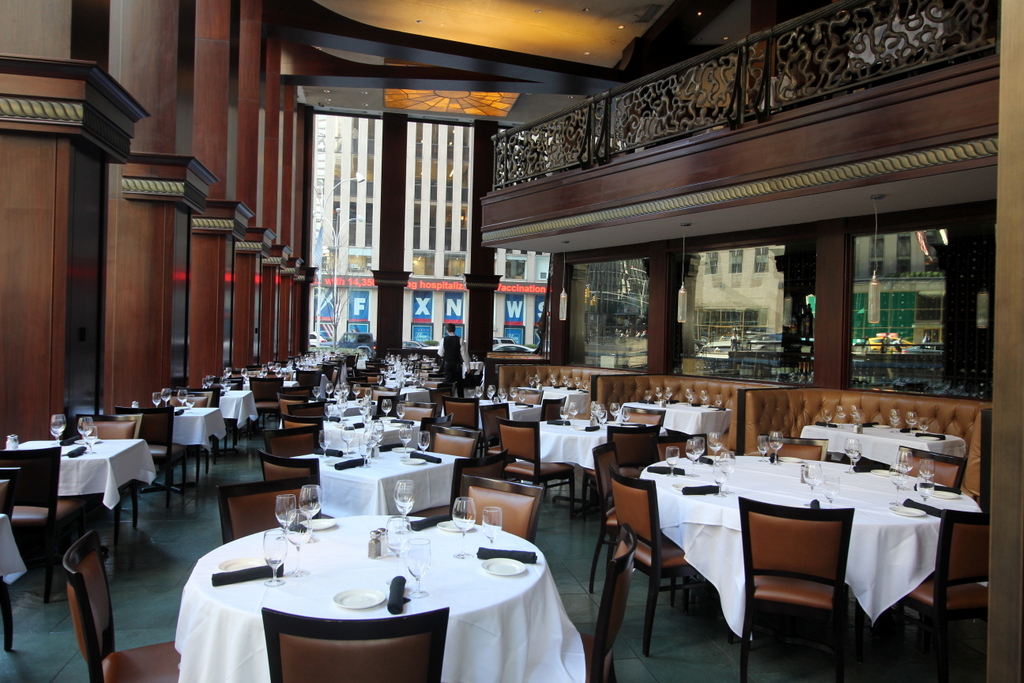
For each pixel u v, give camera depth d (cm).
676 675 339
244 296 1431
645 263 1122
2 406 541
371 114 2214
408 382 1127
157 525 573
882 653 370
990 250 750
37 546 431
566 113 979
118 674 238
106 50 575
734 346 1004
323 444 511
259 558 265
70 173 552
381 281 1970
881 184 625
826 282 868
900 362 819
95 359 611
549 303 1388
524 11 1305
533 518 334
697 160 779
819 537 317
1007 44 162
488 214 1134
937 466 451
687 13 1277
